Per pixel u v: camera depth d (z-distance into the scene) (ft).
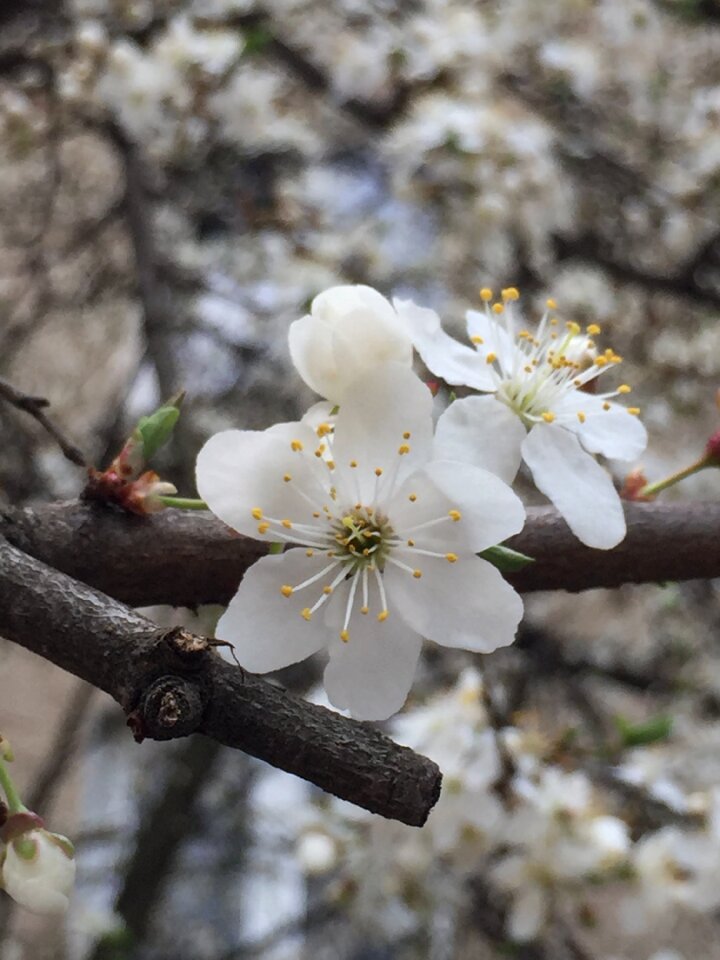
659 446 0.99
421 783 0.19
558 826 0.49
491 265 0.91
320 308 0.25
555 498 0.26
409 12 0.94
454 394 0.27
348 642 0.24
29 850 0.21
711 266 1.01
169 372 0.61
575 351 0.31
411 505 0.24
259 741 0.19
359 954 1.01
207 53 0.80
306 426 0.24
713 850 0.51
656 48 0.98
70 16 0.83
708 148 0.94
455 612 0.24
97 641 0.20
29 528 0.26
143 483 0.27
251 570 0.24
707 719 0.91
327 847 0.56
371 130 0.96
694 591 0.97
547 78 0.94
